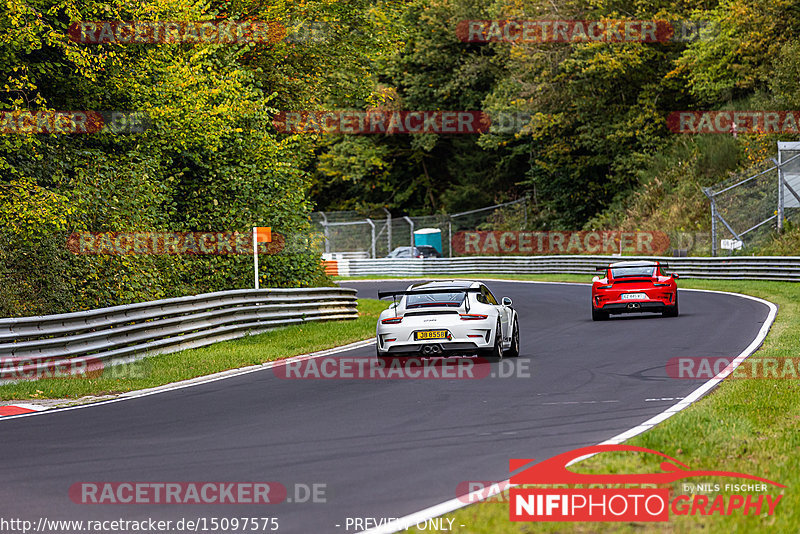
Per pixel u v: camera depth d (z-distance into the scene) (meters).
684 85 142.88
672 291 63.25
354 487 19.52
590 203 158.12
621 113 149.62
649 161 143.38
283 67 87.00
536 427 25.89
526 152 171.62
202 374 41.66
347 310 71.31
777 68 118.69
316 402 32.28
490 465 21.16
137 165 60.44
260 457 22.98
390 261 157.50
